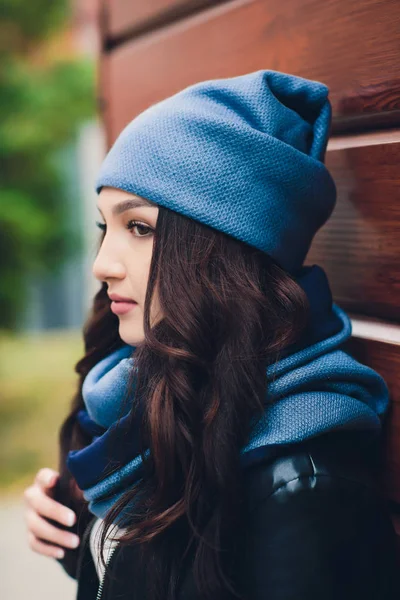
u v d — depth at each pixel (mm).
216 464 866
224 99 974
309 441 902
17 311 6562
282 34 1223
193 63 1495
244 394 886
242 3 1334
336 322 1003
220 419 884
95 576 1126
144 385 953
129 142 965
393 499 1057
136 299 985
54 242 6363
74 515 1144
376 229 1068
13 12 5746
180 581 922
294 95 1002
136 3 1751
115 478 968
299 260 1026
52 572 2979
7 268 6156
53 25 6000
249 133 917
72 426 1271
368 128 1096
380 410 1002
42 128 5945
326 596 822
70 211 6719
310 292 987
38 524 1172
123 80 1839
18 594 2771
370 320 1110
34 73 6062
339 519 846
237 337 904
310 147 1032
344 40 1090
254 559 856
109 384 1015
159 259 936
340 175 1137
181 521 945
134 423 952
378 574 879
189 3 1511
